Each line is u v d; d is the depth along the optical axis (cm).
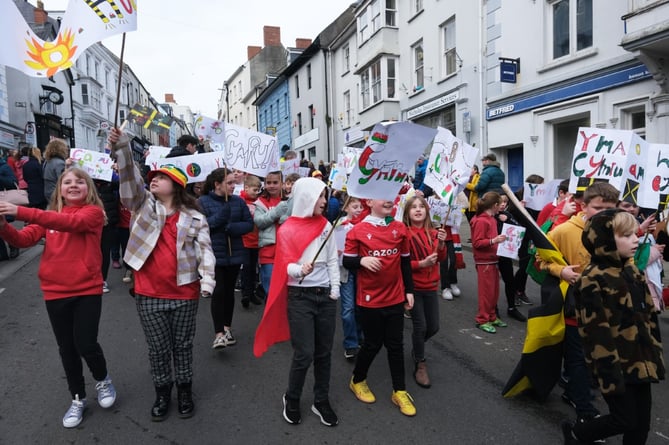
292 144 3077
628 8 856
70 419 300
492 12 1270
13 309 539
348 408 330
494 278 494
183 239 306
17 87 1931
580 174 399
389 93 1833
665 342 450
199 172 607
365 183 311
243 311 557
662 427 305
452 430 301
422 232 388
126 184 289
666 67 846
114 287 639
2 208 258
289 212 466
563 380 367
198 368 396
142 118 816
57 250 294
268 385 364
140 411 321
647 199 421
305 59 2722
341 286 413
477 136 1359
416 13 1647
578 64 1036
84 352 300
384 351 445
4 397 339
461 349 445
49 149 676
